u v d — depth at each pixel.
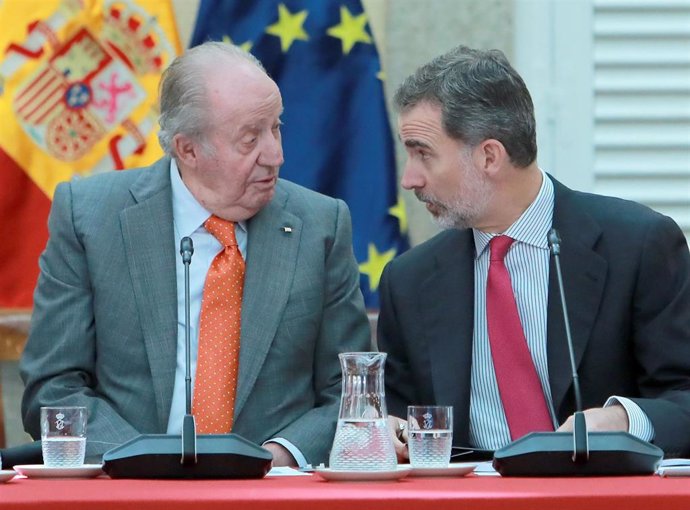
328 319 7.39
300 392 7.18
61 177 9.48
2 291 9.44
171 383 6.97
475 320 7.12
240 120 6.97
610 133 10.22
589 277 6.91
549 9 10.20
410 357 7.25
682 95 10.23
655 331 6.85
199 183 7.16
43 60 9.47
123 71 9.58
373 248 9.48
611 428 6.10
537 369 6.93
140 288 7.10
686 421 6.23
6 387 9.77
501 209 6.98
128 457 4.98
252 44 9.52
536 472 5.03
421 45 10.12
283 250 7.27
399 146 9.99
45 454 5.42
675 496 4.12
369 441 4.90
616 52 10.22
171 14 9.61
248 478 5.03
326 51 9.57
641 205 7.18
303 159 9.50
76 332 7.16
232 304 7.12
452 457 6.39
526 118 6.93
